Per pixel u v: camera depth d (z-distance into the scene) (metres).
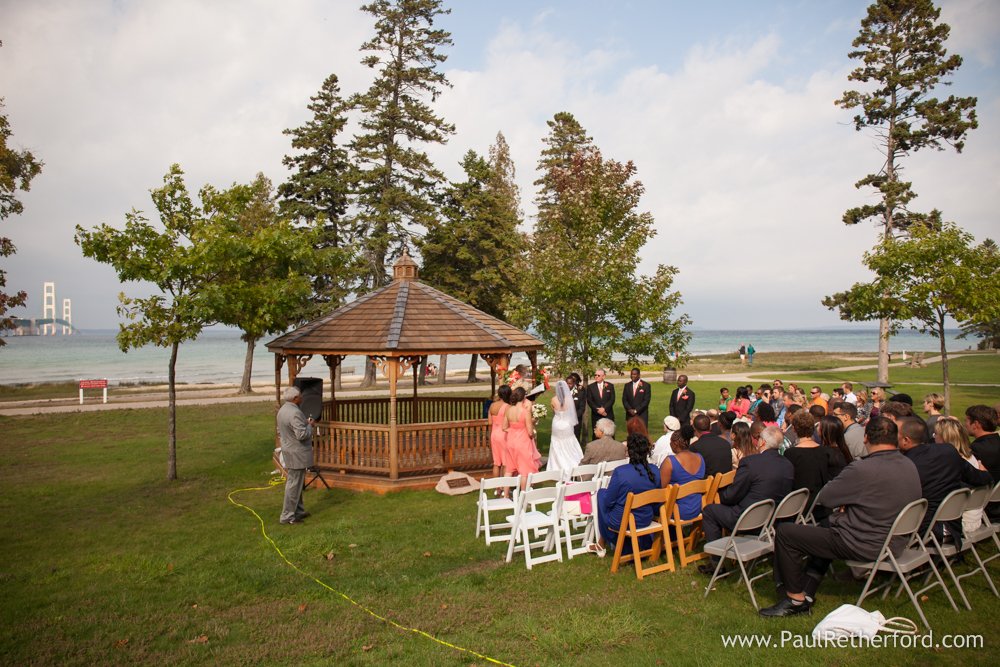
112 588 6.96
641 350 15.77
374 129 37.50
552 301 16.03
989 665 4.70
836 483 5.67
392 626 5.82
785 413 13.59
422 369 40.38
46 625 5.95
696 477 7.79
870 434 5.73
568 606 6.14
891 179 34.56
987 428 7.24
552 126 44.62
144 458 15.50
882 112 34.47
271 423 21.92
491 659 5.08
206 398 31.45
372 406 16.12
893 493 5.48
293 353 12.71
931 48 33.31
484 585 6.82
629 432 8.05
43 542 8.72
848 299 18.27
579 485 7.84
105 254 11.98
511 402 10.85
